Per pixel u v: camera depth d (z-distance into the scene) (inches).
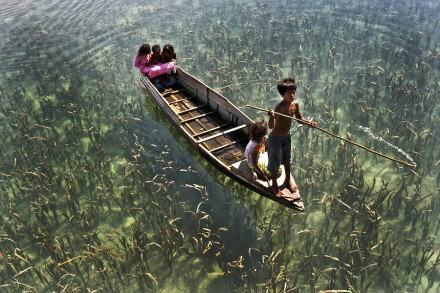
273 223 228.1
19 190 265.0
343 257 202.1
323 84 368.2
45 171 273.4
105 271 206.1
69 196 247.0
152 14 561.0
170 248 213.3
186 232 225.6
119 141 305.9
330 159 273.0
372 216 215.6
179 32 498.3
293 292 186.9
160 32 498.9
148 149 293.9
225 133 275.0
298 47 439.5
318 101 341.7
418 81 348.8
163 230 220.4
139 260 205.2
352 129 302.4
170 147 294.8
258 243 215.5
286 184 229.6
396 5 521.7
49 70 422.9
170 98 349.7
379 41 432.8
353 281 189.0
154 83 366.9
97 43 480.7
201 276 200.7
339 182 251.4
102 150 288.5
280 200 223.0
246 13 545.6
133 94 373.4
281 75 381.1
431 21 460.8
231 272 197.6
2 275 209.2
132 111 342.0
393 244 206.7
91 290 198.4
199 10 570.6
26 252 221.1
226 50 442.9
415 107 316.5
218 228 225.6
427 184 241.3
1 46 481.7
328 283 190.9
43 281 204.5
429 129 290.0
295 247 211.6
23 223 234.5
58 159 290.5
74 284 201.9
